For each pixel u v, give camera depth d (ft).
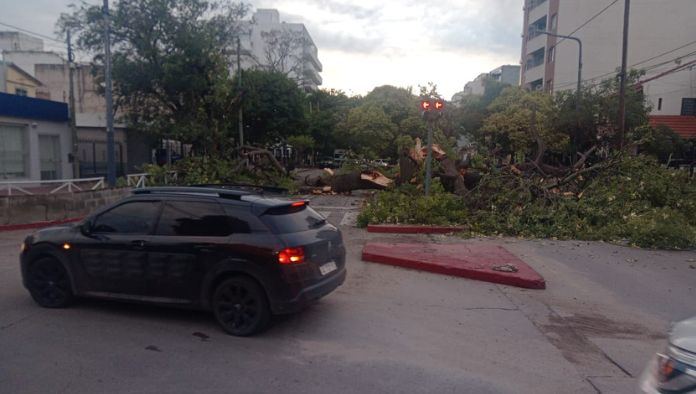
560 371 15.24
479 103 134.62
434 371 14.89
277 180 69.21
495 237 37.09
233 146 77.00
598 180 43.37
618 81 87.92
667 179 42.04
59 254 19.29
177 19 77.97
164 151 103.30
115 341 16.56
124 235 18.61
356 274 26.25
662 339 18.17
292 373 14.49
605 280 25.70
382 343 17.01
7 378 13.78
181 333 17.40
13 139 66.85
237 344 16.58
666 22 138.51
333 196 67.92
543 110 104.78
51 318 18.62
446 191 56.08
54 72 120.47
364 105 156.46
